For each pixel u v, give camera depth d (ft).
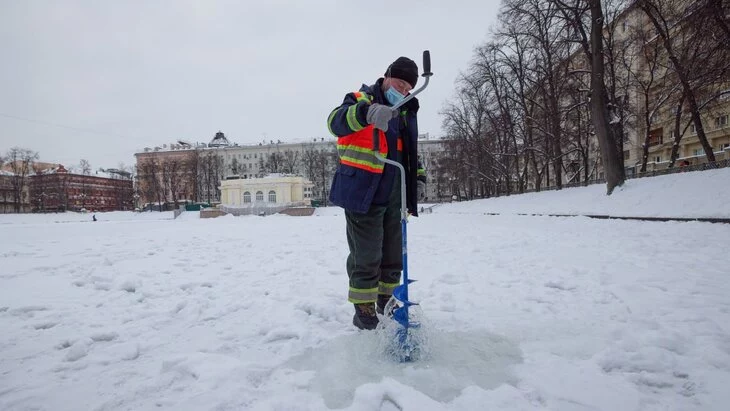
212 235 39.45
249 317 10.21
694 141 118.93
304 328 8.79
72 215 186.80
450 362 6.77
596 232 29.89
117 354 7.73
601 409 5.24
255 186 196.24
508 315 9.50
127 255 23.71
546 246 22.52
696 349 7.02
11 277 16.84
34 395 6.11
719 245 20.02
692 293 11.02
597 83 59.77
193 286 14.33
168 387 6.23
